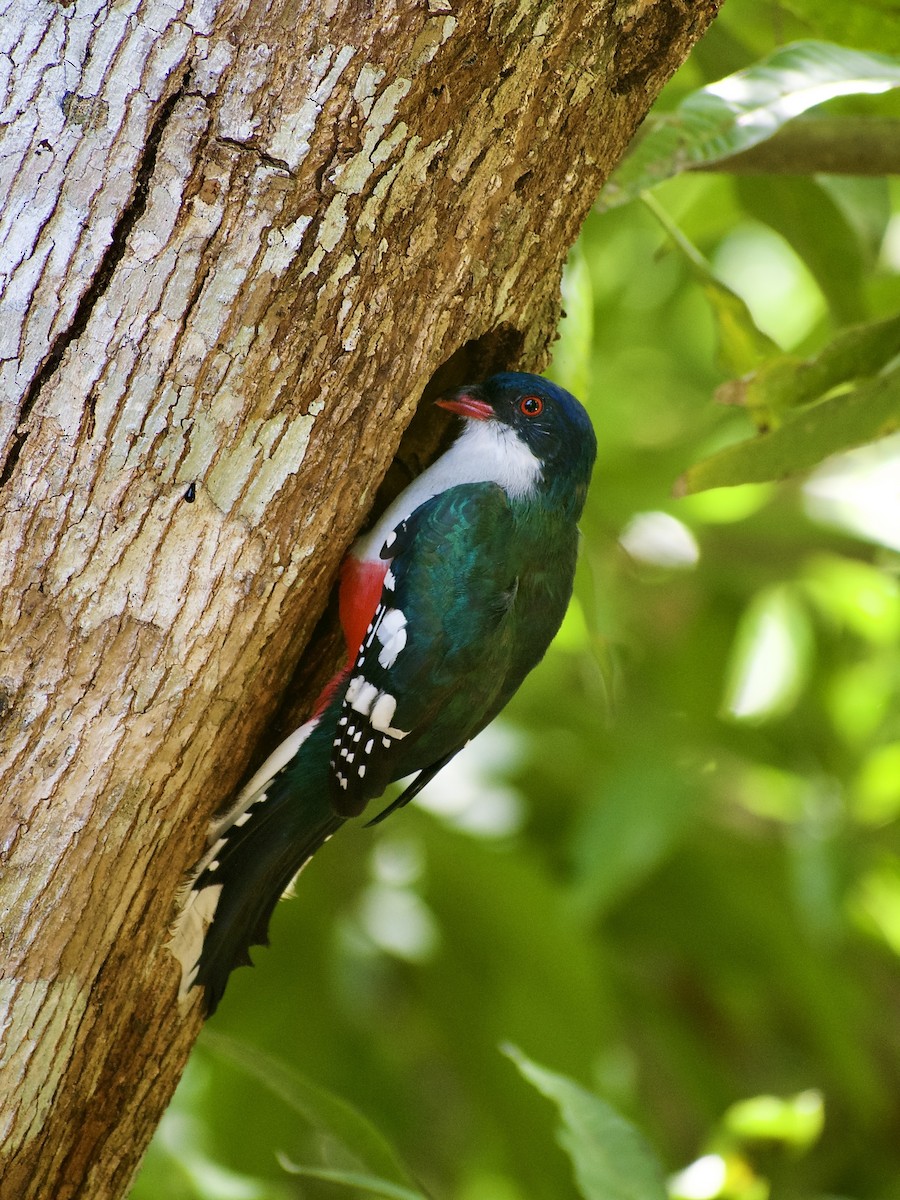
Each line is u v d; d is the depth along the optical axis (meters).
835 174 10.52
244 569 7.31
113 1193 8.15
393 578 8.88
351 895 13.49
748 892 13.88
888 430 9.70
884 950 14.56
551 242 8.16
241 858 8.41
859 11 10.08
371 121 6.91
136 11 6.63
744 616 15.01
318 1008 13.20
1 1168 7.43
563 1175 12.84
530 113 7.46
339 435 7.41
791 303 18.00
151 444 6.95
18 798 7.07
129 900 7.58
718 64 12.26
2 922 7.13
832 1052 13.87
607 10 7.53
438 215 7.36
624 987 14.46
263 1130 12.70
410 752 8.92
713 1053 15.20
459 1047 13.06
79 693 7.08
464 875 12.98
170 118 6.70
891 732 14.37
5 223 6.70
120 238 6.75
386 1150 9.39
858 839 13.53
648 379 17.80
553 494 9.43
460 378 9.70
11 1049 7.26
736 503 14.77
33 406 6.81
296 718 9.07
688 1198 10.23
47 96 6.66
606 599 13.52
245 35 6.68
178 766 7.47
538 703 14.57
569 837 13.92
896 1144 14.63
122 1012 7.83
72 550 6.95
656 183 8.49
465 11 6.94
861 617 14.97
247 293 6.91
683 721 14.53
